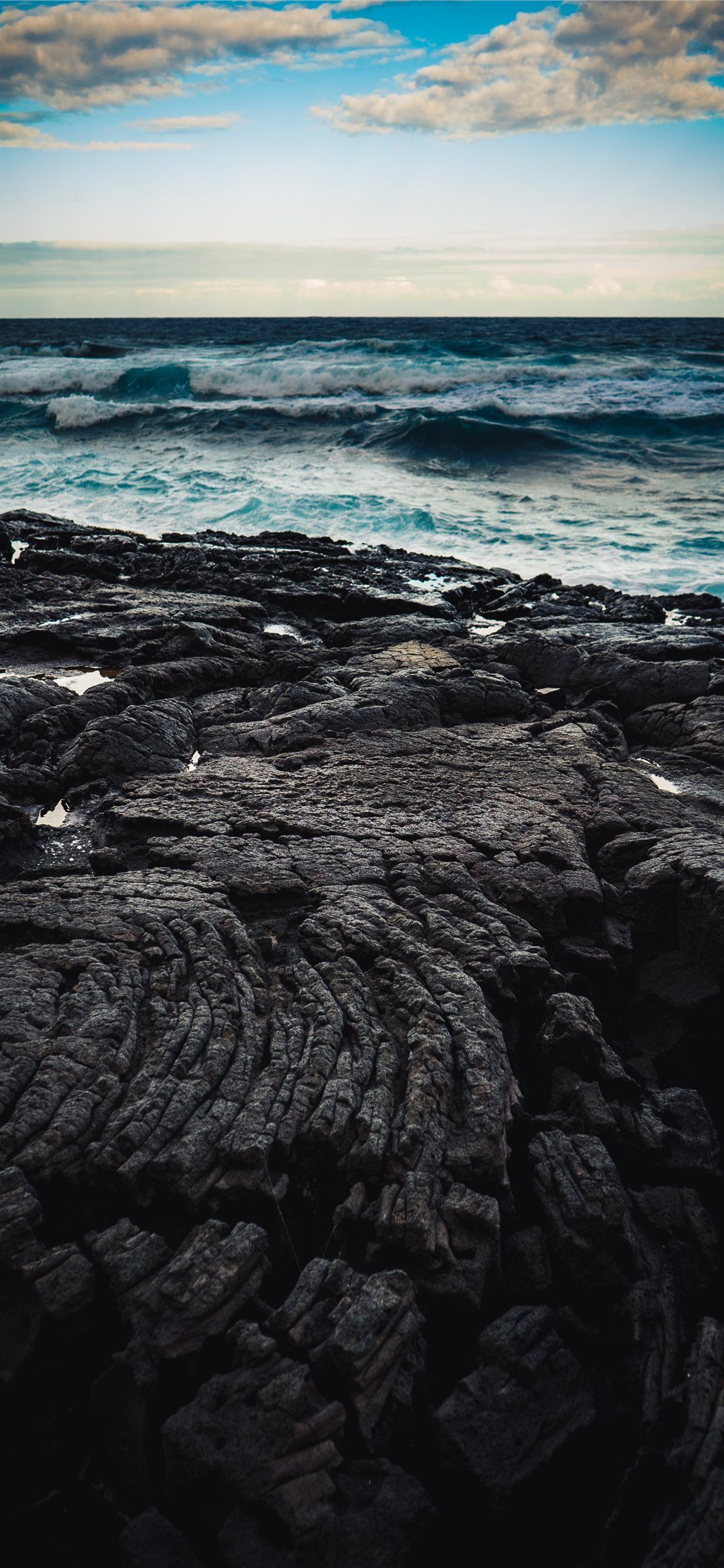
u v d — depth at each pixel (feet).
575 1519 9.30
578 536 60.13
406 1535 8.31
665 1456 9.08
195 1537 8.54
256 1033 12.84
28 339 233.76
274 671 31.19
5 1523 8.87
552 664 31.37
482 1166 11.30
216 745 24.70
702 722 25.95
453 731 25.70
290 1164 11.28
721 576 50.65
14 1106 11.23
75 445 103.45
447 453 90.12
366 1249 10.53
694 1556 8.16
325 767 22.61
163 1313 9.43
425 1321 9.92
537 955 14.84
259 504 67.72
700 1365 9.90
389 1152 11.19
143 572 43.32
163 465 86.43
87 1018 12.67
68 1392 9.45
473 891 16.70
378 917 15.60
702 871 16.99
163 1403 9.21
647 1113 13.48
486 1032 13.00
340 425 104.73
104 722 23.73
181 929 14.96
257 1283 9.96
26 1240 9.89
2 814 19.38
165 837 18.70
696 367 149.07
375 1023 13.19
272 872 17.19
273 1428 8.67
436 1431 9.22
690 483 77.77
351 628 34.63
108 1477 8.97
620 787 21.79
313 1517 8.21
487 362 152.15
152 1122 11.12
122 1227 10.24
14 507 69.10
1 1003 12.90
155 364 158.40
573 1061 13.67
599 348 177.06
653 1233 12.07
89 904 15.87
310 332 256.32
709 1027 16.14
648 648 31.63
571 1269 11.02
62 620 34.88
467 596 42.24
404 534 61.00
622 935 17.10
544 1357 9.87
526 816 20.01
